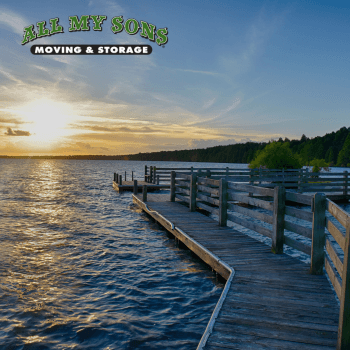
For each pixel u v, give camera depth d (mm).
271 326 3582
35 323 4684
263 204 6969
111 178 46031
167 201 14672
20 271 6902
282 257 6234
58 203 18609
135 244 9359
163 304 5367
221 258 6148
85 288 6035
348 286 2742
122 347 4094
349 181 18938
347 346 2775
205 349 3133
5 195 22844
